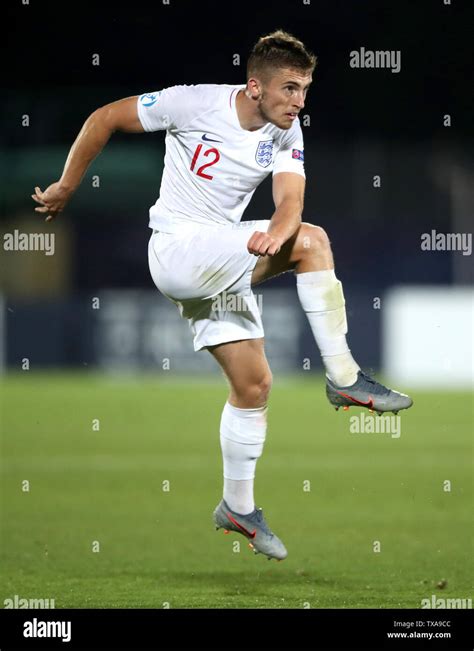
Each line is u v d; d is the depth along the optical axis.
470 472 42.19
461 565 25.86
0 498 36.69
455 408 66.19
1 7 108.94
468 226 99.81
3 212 110.00
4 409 64.56
